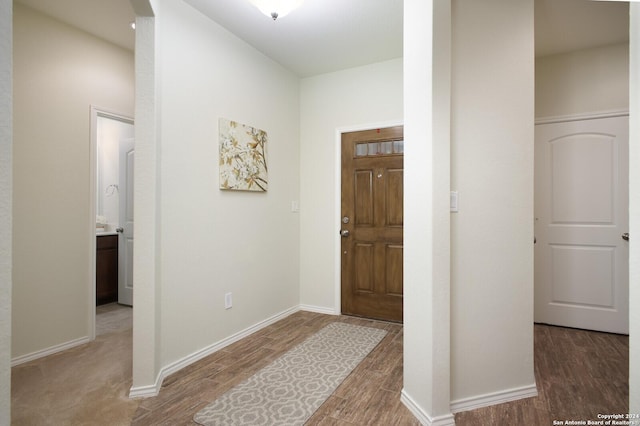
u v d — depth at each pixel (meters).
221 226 2.67
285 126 3.49
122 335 2.94
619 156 2.96
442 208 1.66
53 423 1.69
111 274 3.95
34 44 2.47
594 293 3.04
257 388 2.02
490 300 1.84
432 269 1.64
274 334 2.96
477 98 1.80
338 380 2.12
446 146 1.66
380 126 3.34
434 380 1.64
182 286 2.33
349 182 3.51
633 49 0.98
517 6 1.86
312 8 2.44
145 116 1.96
